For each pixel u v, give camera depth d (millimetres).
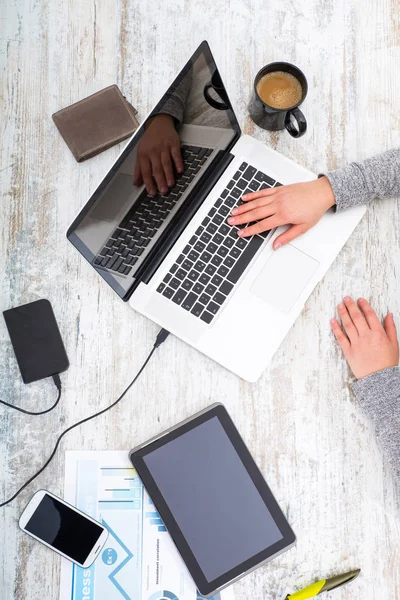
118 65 1018
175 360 960
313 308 984
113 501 915
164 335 943
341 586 921
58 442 922
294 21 1045
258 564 877
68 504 892
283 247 970
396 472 915
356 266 1001
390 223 1012
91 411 943
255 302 948
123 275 931
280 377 963
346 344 962
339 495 941
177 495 888
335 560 925
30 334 941
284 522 892
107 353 958
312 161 1024
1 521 906
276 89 968
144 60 1022
